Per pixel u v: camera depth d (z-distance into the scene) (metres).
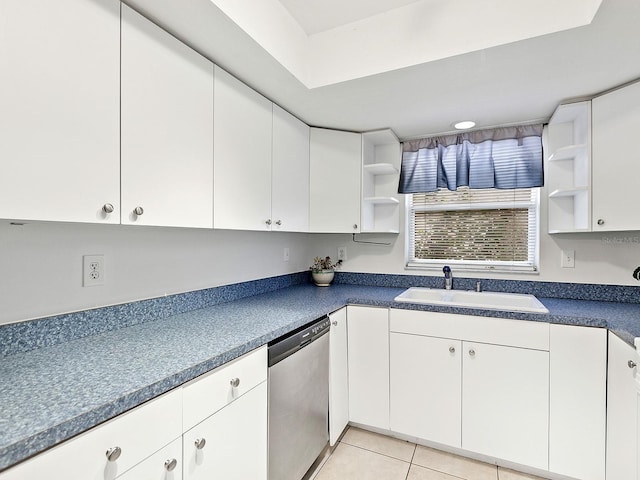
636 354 1.31
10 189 0.83
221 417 1.14
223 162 1.52
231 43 1.36
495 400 1.83
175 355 1.10
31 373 0.96
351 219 2.42
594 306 1.92
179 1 1.11
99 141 1.02
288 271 2.68
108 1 1.04
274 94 1.83
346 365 2.17
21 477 0.64
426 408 2.00
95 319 1.33
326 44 1.72
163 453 0.93
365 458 1.96
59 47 0.92
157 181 1.20
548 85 1.71
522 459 1.78
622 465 1.45
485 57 1.46
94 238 1.34
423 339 2.00
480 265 2.50
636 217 1.62
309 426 1.70
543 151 2.29
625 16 1.19
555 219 2.19
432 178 2.53
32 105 0.86
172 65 1.26
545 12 1.30
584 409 1.65
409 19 1.54
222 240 2.01
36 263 1.17
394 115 2.14
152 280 1.58
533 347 1.75
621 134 1.68
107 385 0.88
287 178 2.05
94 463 0.77
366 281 2.78
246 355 1.27
